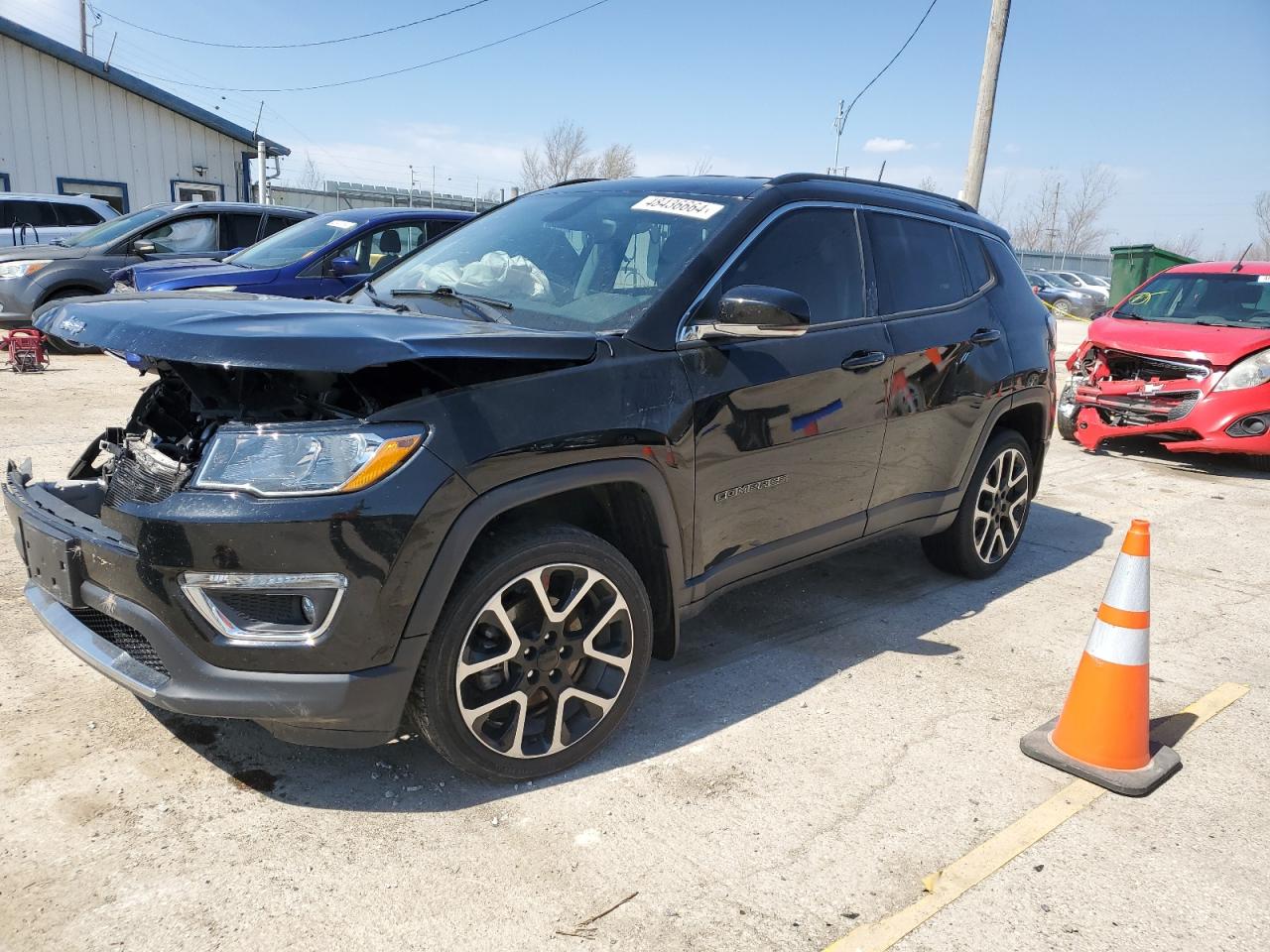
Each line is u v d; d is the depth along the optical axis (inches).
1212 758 127.2
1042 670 152.4
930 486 167.6
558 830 104.2
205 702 94.3
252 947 85.1
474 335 102.3
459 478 97.1
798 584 186.7
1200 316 328.2
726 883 97.0
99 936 85.3
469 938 87.6
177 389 119.0
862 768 120.3
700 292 124.0
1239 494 277.4
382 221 346.3
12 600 154.2
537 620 109.0
